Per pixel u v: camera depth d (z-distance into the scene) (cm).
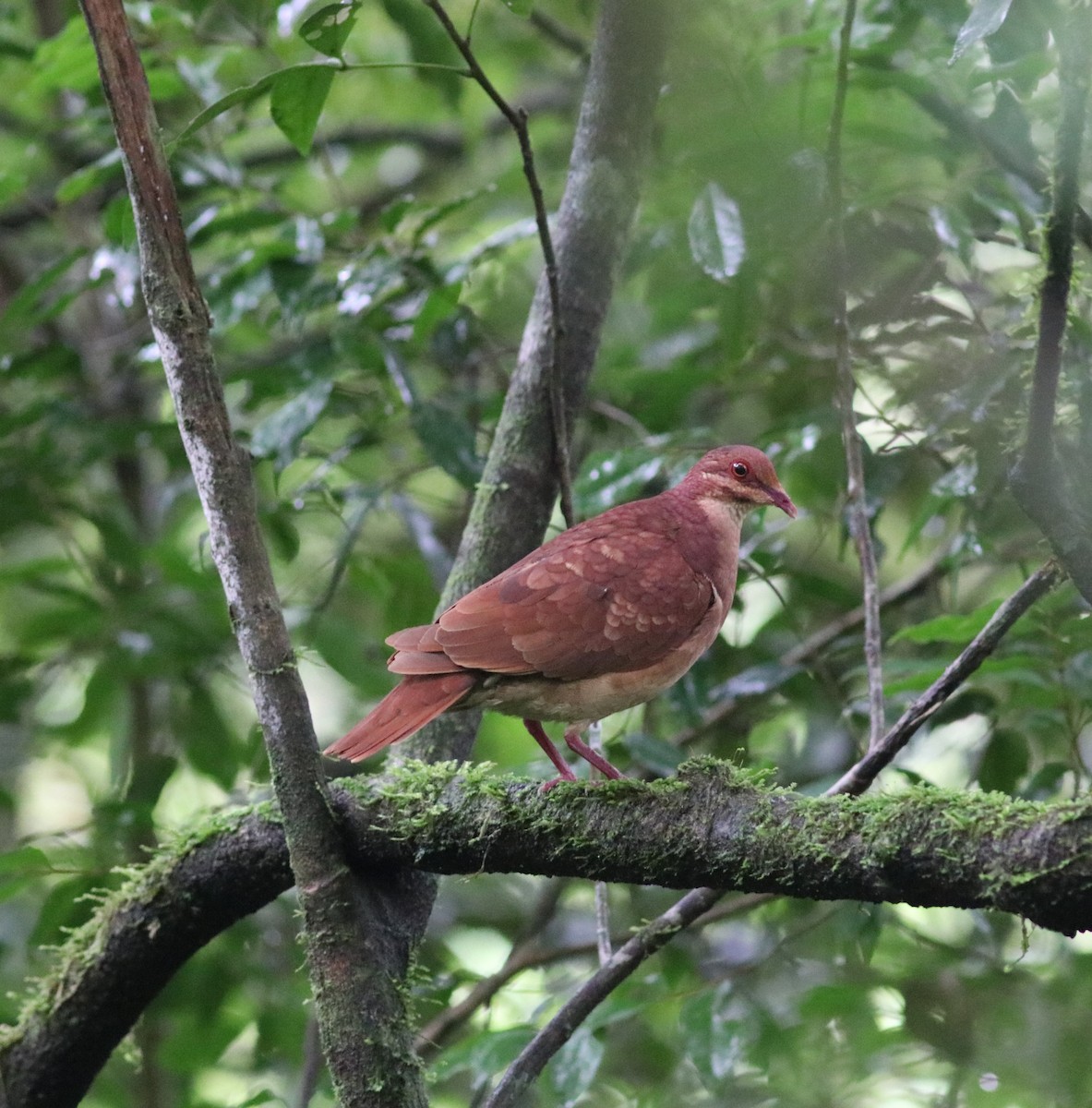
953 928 1256
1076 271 805
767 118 1018
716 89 984
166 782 1270
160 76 1168
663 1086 1173
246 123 1234
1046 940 1181
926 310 1098
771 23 1201
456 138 1730
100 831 1098
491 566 878
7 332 1449
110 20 700
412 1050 725
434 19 1268
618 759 1183
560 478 876
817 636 1207
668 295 1230
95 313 1673
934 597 1180
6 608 1686
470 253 1129
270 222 1138
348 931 716
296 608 1234
